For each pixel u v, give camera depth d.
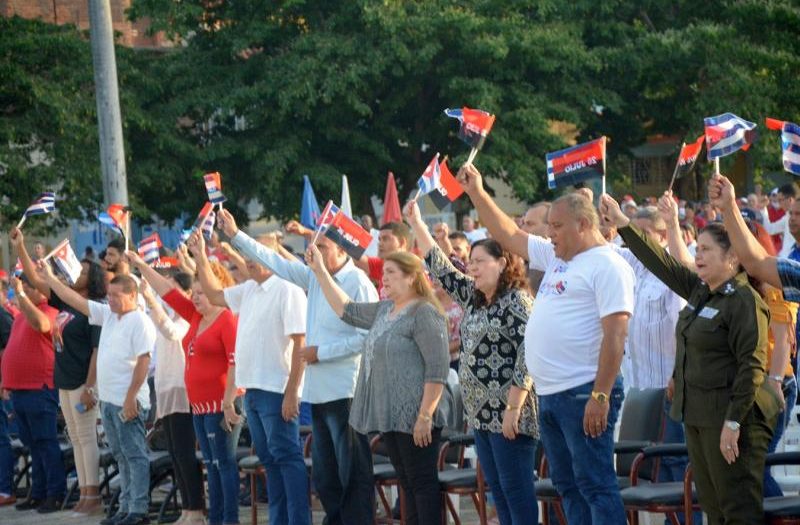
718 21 38.78
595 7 37.62
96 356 15.25
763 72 34.84
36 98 33.81
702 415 8.38
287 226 12.94
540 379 8.95
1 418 17.08
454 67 35.69
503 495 9.84
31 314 15.67
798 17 34.25
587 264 8.82
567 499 9.05
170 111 36.00
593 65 35.88
